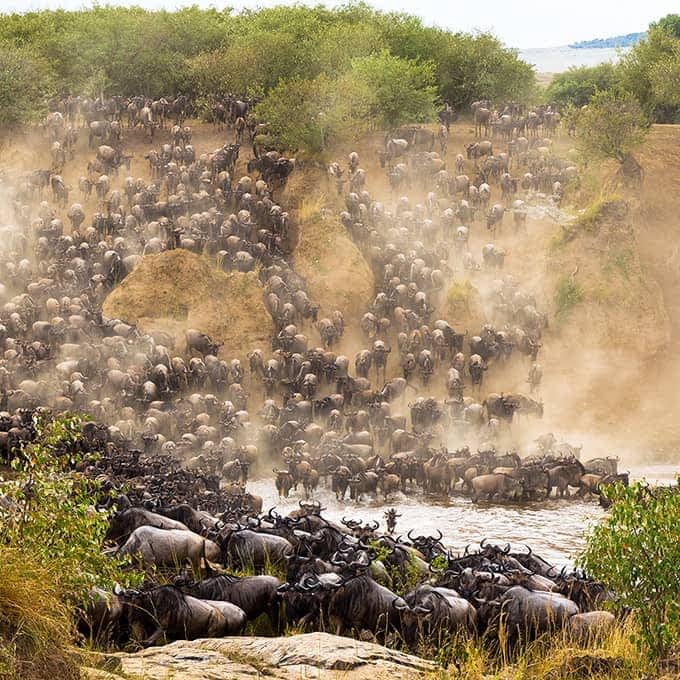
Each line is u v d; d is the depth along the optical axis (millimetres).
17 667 50656
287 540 98875
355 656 62969
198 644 64688
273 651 63312
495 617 76688
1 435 153750
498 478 164125
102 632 67062
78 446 153375
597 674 66250
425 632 75625
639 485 70562
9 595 52719
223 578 78688
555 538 135500
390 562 94250
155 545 89062
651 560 67875
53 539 62750
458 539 134000
